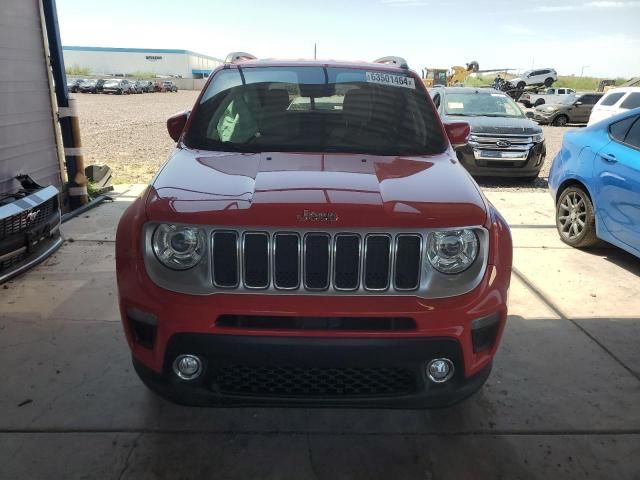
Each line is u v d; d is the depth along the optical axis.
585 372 3.34
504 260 2.50
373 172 2.75
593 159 5.28
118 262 2.48
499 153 9.29
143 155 12.46
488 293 2.39
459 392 2.41
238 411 2.92
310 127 3.36
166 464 2.52
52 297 4.17
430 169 2.90
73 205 6.83
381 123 3.44
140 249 2.40
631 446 2.70
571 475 2.51
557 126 24.03
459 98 10.71
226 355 2.25
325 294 2.30
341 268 2.31
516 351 3.58
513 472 2.52
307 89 3.62
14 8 5.61
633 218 4.64
